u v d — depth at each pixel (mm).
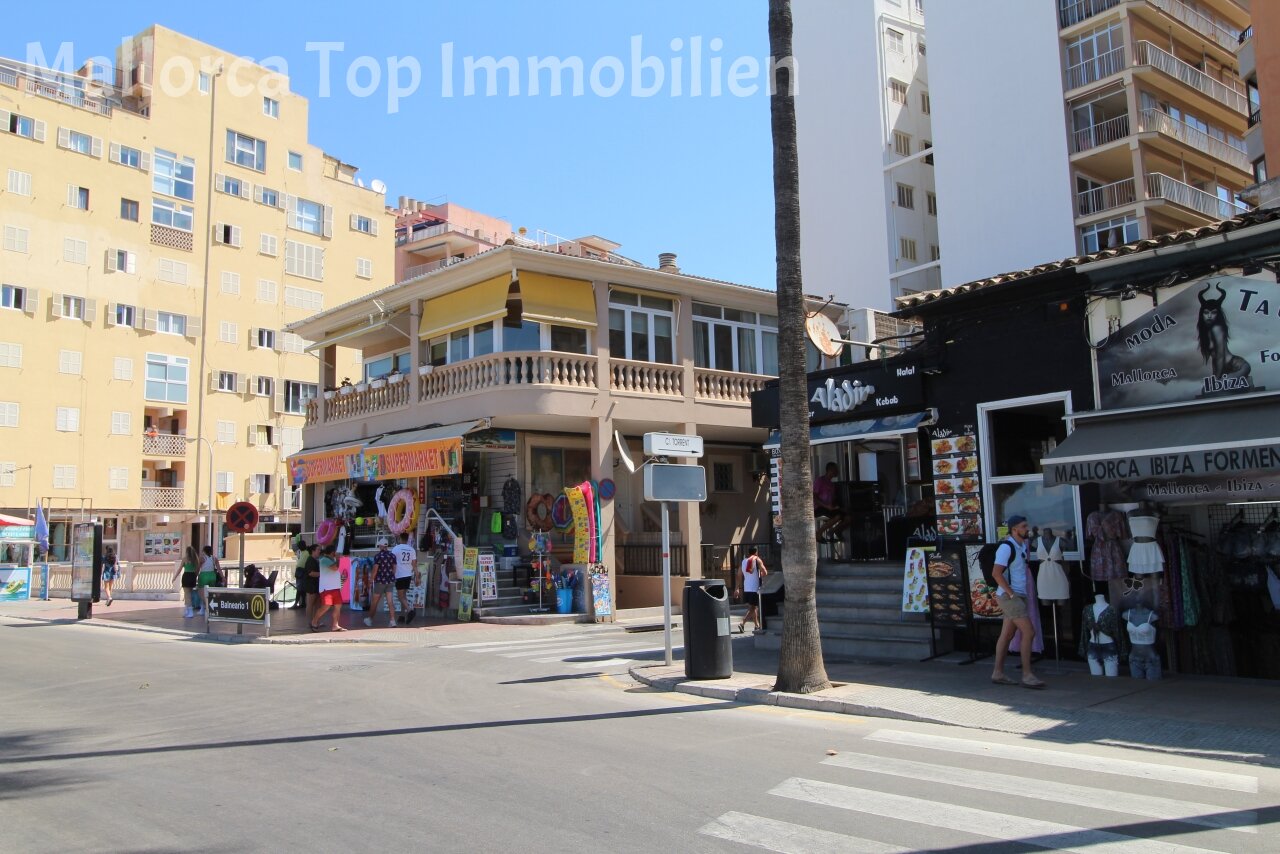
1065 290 12227
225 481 45125
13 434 38594
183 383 44156
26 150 39969
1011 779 6934
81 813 6277
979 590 12648
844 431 14633
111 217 42375
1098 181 41062
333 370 30062
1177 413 10875
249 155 48188
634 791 6648
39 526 34969
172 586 32219
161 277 43938
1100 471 10461
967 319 13328
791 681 10695
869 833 5656
